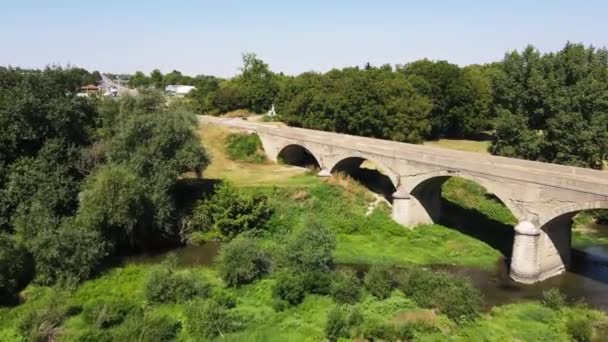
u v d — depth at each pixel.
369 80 72.88
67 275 33.12
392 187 55.00
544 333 27.88
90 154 44.16
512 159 44.66
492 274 38.09
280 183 52.44
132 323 26.70
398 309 29.30
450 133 87.94
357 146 51.06
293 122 80.25
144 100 47.84
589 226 50.81
